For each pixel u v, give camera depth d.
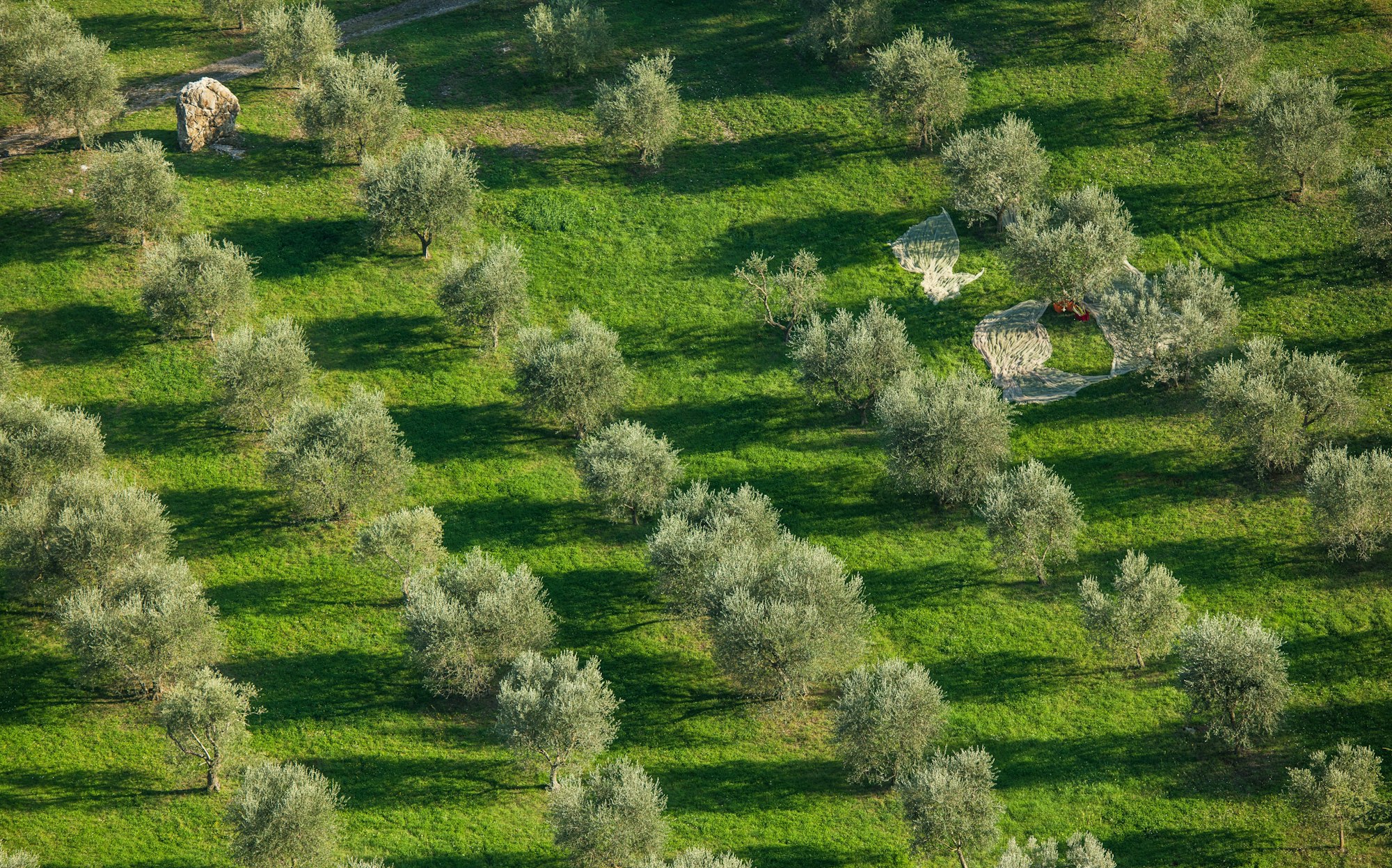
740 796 54.62
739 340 76.19
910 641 60.59
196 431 70.50
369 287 79.00
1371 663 57.25
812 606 56.47
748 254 80.88
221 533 65.62
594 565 64.75
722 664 56.94
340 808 54.03
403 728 57.34
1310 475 62.66
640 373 74.69
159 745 56.44
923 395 67.25
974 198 79.25
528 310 77.62
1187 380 71.38
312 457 64.00
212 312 73.56
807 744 56.81
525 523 66.75
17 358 73.12
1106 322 74.50
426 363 75.00
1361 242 75.62
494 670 59.03
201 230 80.88
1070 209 76.69
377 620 61.94
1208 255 77.56
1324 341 71.62
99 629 55.59
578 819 50.34
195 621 57.50
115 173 77.31
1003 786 54.31
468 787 55.12
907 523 66.06
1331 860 50.78
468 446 70.69
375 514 67.12
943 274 78.62
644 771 55.28
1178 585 58.19
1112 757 55.12
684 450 70.38
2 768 55.03
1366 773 51.09
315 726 57.25
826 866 51.69
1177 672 56.44
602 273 80.25
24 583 60.59
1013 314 75.88
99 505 62.12
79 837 52.66
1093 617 57.34
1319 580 60.97
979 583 62.88
